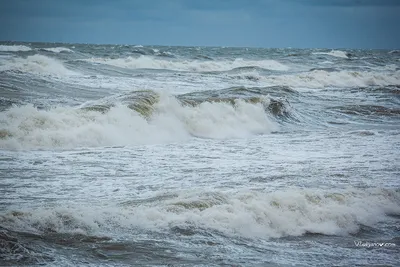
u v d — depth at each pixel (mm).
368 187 24906
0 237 16000
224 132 42281
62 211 18359
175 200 20266
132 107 40375
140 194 22641
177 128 40750
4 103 44062
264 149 35188
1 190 22547
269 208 20000
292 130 45250
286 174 27188
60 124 34844
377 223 20719
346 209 20938
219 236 17938
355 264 16328
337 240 18688
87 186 23891
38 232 17031
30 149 31719
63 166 27828
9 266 14484
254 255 16578
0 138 32062
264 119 46312
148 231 17844
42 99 48031
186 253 16328
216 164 29656
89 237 17016
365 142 38469
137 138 37031
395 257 17234
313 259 16578
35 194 22141
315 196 21734
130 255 15906
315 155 33062
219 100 47812
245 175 26828
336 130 45438
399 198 23344
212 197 20609
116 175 26297
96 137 34969
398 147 36438
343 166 29609
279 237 18578
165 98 43406
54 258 15258
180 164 29438
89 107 39125
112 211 18922
